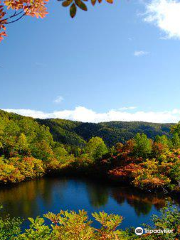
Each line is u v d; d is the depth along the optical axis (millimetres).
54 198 26922
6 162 42094
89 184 35625
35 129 78812
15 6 2668
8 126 57031
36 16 2791
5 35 2824
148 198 24172
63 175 49562
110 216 4301
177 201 21719
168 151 34344
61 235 4164
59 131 131375
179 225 5445
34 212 21438
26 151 52750
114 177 33812
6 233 8320
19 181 40031
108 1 1878
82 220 4203
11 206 23719
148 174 28578
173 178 27078
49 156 55406
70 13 1821
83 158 49938
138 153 36125
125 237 4727
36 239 4496
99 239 4055
